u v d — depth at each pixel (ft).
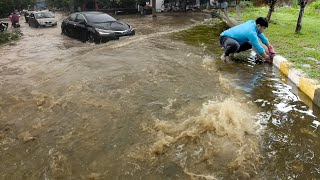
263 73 21.06
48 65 25.77
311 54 22.93
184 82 19.43
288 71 19.74
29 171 11.24
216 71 21.62
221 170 10.72
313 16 54.34
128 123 14.33
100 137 13.26
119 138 13.09
